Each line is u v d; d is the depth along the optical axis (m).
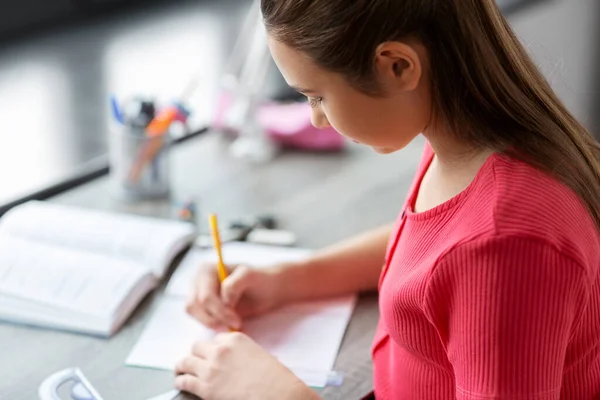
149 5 2.74
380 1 0.80
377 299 1.31
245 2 2.81
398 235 1.01
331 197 1.58
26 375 1.12
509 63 0.86
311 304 1.29
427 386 0.96
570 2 3.11
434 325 0.87
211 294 1.23
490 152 0.87
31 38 2.45
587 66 2.71
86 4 2.62
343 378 1.13
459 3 0.81
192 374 1.10
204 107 2.06
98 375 1.13
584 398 0.92
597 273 0.85
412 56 0.82
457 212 0.87
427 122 0.89
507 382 0.80
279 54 0.87
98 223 1.42
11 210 1.52
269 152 1.75
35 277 1.28
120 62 2.33
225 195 1.59
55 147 1.86
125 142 1.53
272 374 1.05
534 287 0.78
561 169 0.85
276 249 1.42
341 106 0.86
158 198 1.58
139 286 1.28
